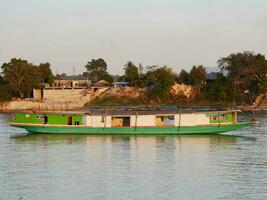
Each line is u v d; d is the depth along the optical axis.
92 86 195.75
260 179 52.78
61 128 86.81
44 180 52.38
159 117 87.50
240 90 181.50
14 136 86.31
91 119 86.81
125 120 87.69
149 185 50.44
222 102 178.88
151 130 86.94
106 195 47.03
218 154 67.81
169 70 189.62
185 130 87.44
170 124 87.50
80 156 66.06
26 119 87.69
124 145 75.56
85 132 86.94
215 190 48.59
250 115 140.00
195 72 190.12
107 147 73.56
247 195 46.94
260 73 179.12
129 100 183.12
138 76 193.12
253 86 179.12
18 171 56.69
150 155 66.88
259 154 67.88
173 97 183.88
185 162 61.94
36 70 189.50
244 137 85.62
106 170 57.12
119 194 47.34
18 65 186.38
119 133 86.88
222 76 188.88
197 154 67.69
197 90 185.00
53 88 189.25
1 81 197.88
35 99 180.25
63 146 74.69
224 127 88.44
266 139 83.12
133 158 64.62
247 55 187.12
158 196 46.72
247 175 54.62
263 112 152.12
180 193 47.62
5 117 138.75
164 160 63.22
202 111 89.38
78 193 47.66
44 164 60.72
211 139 82.81
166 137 84.69
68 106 176.38
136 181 52.00
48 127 86.88
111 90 188.25
